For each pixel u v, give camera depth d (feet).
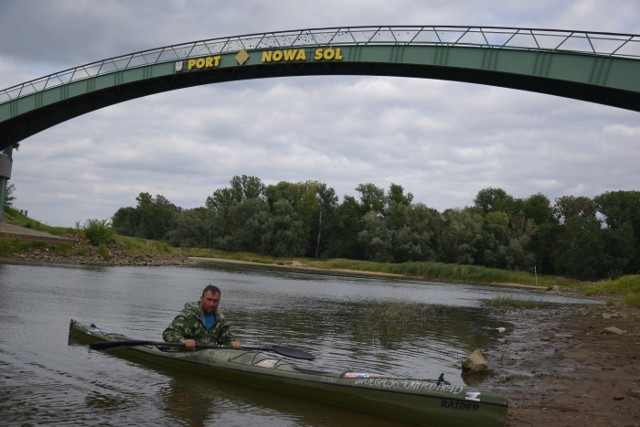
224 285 82.84
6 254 89.81
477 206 370.73
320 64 104.94
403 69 96.73
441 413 18.61
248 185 343.67
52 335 30.66
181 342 24.72
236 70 112.68
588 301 101.81
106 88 114.62
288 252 306.55
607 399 23.24
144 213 396.98
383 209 338.95
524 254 292.81
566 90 81.71
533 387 25.40
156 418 18.29
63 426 16.89
